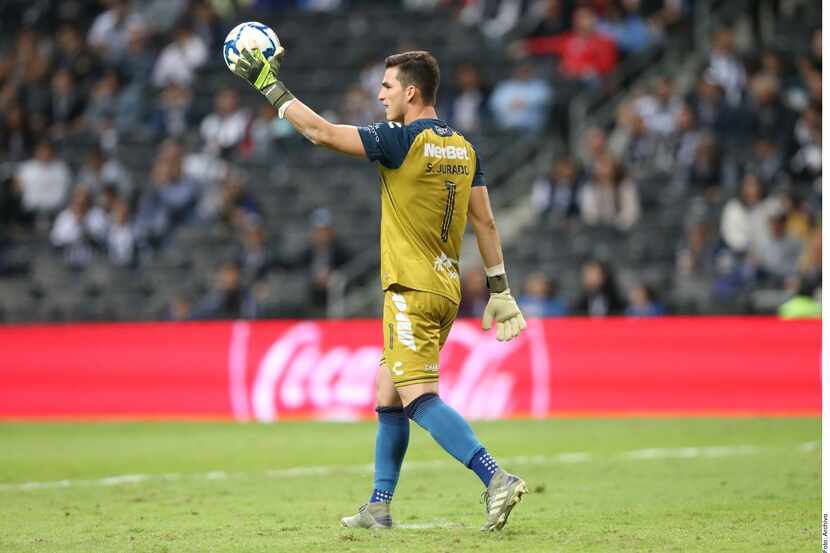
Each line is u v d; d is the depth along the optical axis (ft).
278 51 71.61
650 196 219.41
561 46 256.52
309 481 106.52
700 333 167.84
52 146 251.19
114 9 278.46
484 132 239.91
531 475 108.68
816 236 192.54
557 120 239.91
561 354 168.96
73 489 101.76
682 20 258.57
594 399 168.25
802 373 166.09
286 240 221.66
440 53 258.57
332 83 261.65
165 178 233.14
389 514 75.56
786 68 239.30
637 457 122.31
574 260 211.20
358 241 225.56
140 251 228.84
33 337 176.04
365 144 69.62
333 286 209.67
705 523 77.15
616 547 66.44
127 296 224.12
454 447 69.00
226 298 204.95
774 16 260.21
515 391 168.66
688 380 167.53
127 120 257.34
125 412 173.27
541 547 66.28
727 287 198.49
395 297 70.85
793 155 220.43
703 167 219.20
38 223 241.55
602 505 87.61
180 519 82.02
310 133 69.87
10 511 87.66
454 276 72.18
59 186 242.78
